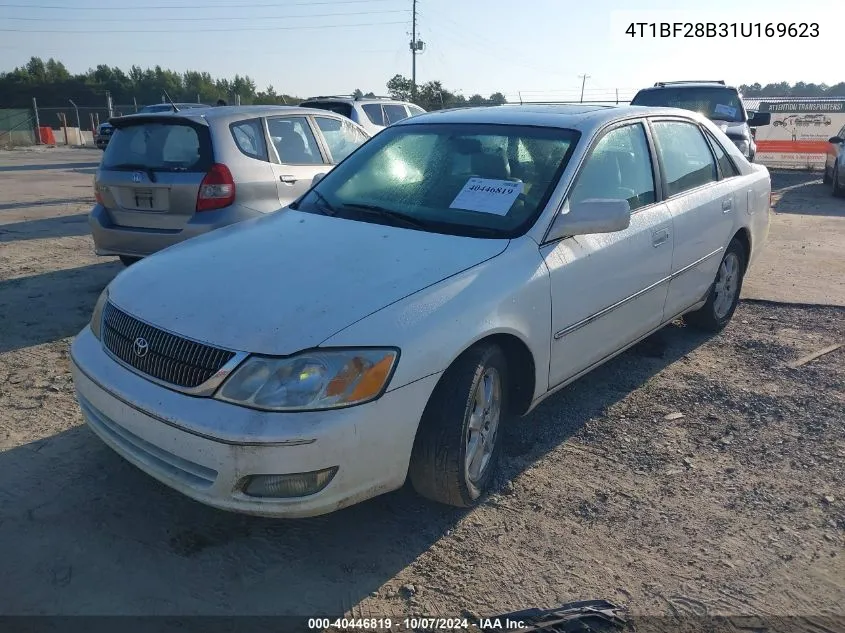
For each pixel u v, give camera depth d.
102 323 3.10
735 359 4.92
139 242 5.73
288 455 2.46
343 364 2.54
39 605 2.52
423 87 41.12
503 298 3.03
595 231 3.33
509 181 3.61
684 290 4.59
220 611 2.52
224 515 3.05
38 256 7.69
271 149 6.11
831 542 2.96
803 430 3.91
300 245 3.28
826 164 15.19
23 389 4.23
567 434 3.84
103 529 2.94
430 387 2.74
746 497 3.27
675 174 4.50
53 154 27.53
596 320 3.69
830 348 5.11
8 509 3.04
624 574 2.75
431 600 2.60
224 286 2.90
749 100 19.00
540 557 2.84
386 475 2.70
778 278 7.07
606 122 3.96
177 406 2.59
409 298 2.80
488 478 3.22
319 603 2.57
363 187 3.93
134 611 2.51
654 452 3.67
